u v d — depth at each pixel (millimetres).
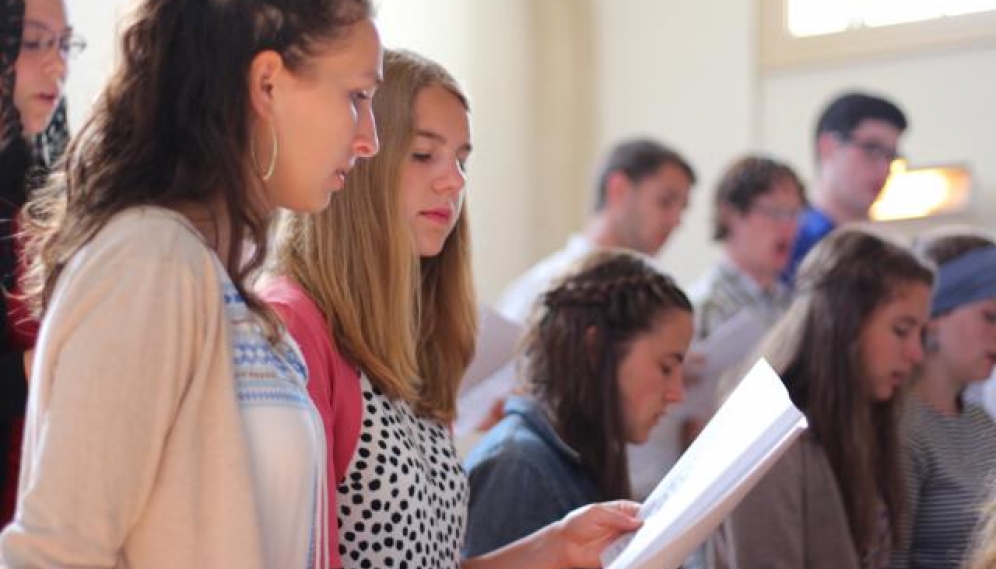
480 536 3391
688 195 6668
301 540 2289
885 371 3996
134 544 2102
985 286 4516
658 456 4547
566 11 9695
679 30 9414
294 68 2242
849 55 8820
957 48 8438
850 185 6727
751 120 9156
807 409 3918
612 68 9656
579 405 3619
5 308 3492
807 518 3783
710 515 2516
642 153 6586
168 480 2096
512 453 3461
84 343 2021
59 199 2289
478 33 9188
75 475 1973
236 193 2199
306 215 2793
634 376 3641
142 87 2205
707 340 4844
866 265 4012
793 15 9070
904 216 8312
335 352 2734
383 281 2809
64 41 3828
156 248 2096
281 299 2701
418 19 8617
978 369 4543
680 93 9414
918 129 8523
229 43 2207
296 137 2264
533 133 9695
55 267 2189
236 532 2125
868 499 3877
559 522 3068
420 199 2900
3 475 3420
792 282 6598
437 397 3088
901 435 4258
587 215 9711
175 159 2197
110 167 2184
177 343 2088
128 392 2020
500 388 4496
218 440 2146
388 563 2719
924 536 4258
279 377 2297
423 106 2900
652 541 2527
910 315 3996
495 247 9383
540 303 3783
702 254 9289
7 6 3660
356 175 2809
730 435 2693
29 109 3727
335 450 2717
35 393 2113
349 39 2283
